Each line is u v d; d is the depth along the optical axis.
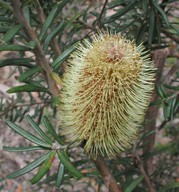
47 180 0.30
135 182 0.23
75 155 0.43
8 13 0.27
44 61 0.23
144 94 0.23
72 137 0.23
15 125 0.22
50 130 0.22
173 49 0.38
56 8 0.23
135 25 0.32
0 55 0.60
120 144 0.23
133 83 0.22
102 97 0.22
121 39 0.23
